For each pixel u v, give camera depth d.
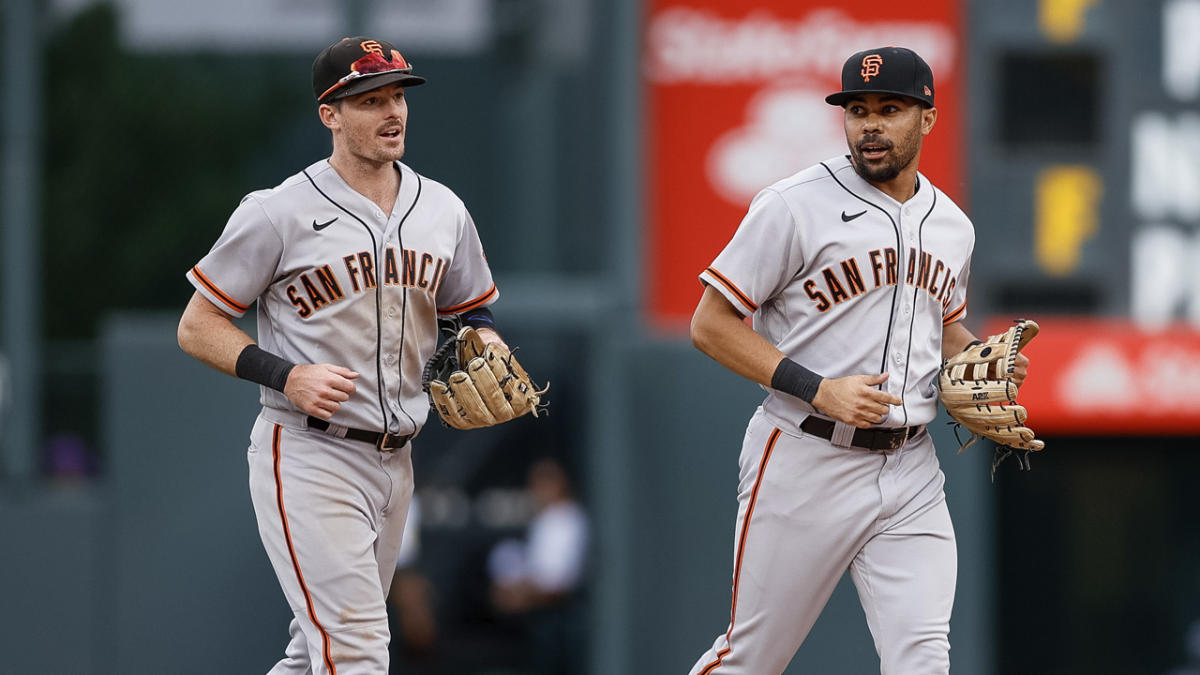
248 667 25.59
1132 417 26.97
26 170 25.95
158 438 25.56
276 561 13.75
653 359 26.23
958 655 25.88
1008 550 27.81
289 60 26.69
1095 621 27.81
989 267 26.88
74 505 25.53
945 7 26.66
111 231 26.34
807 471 13.91
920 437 14.30
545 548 26.66
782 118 26.31
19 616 25.45
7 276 25.94
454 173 26.52
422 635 26.59
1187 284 27.00
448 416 13.88
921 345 13.96
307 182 13.52
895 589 13.94
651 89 26.34
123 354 25.48
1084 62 26.88
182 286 26.52
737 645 14.63
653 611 26.34
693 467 26.19
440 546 26.81
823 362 13.81
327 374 12.90
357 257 13.44
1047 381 26.84
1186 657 27.58
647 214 26.41
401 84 13.34
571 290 26.48
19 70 25.89
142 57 26.47
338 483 13.59
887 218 13.64
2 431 25.97
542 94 26.67
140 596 25.52
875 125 13.22
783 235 13.59
